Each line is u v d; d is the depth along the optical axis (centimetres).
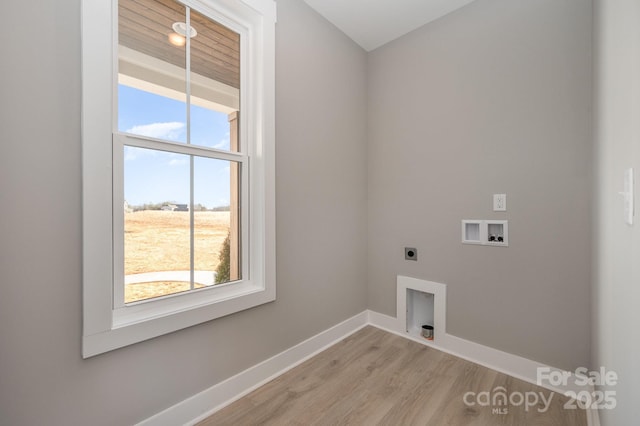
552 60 162
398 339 225
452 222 202
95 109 110
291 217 190
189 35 144
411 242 225
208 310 144
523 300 173
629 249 73
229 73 160
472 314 194
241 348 161
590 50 150
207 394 145
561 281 160
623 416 78
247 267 169
